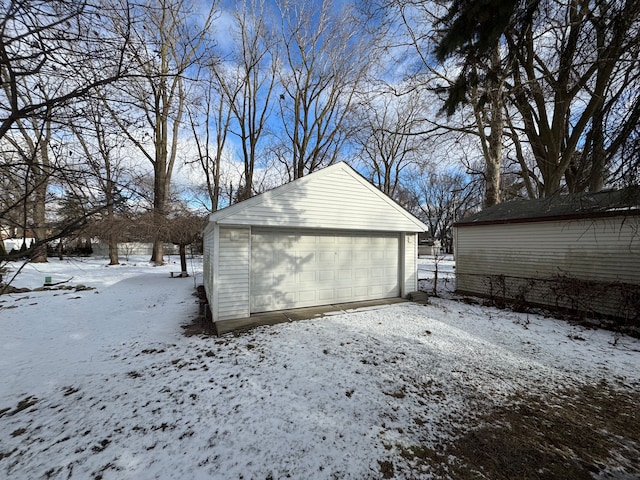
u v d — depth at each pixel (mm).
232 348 4887
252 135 19109
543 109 10562
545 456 2451
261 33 17312
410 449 2523
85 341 5434
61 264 18891
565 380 3775
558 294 7035
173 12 5305
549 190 10852
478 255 9656
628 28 3332
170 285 11922
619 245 6461
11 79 2213
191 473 2281
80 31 2605
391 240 8906
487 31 3885
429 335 5523
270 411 3070
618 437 2693
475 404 3215
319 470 2299
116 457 2459
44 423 2969
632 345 5023
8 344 5312
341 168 7461
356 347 4883
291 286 7359
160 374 3988
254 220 6297
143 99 3998
